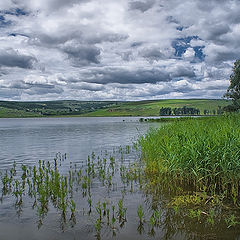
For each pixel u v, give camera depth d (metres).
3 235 6.37
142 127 57.09
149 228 6.64
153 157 12.75
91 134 40.47
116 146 24.17
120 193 9.48
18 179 11.91
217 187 9.77
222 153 9.43
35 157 18.36
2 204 8.49
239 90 51.97
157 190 9.72
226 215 7.30
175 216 7.34
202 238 6.08
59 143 27.61
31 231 6.58
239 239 5.99
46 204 8.47
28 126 76.38
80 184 10.77
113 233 6.42
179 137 12.04
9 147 24.36
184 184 10.38
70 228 6.72
